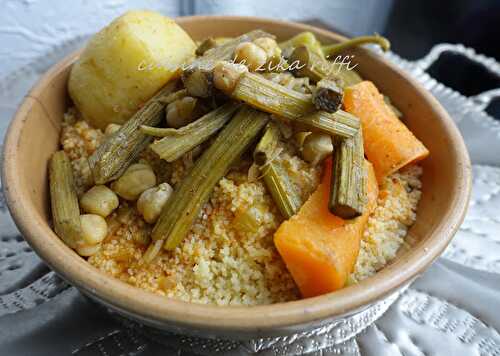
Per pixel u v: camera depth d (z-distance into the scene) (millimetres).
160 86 226
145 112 219
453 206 207
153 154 221
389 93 268
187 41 242
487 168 297
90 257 205
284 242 190
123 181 210
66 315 218
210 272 200
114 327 215
